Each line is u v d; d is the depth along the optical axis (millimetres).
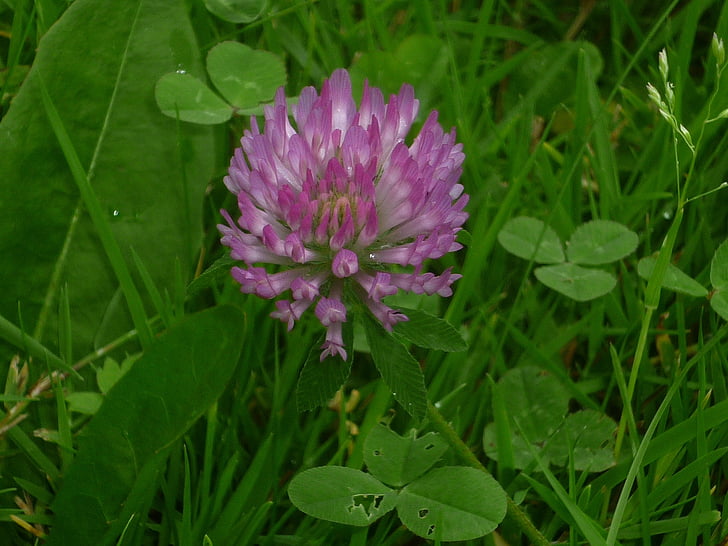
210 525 205
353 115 201
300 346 223
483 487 195
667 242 201
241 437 224
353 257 186
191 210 227
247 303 225
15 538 206
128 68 228
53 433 207
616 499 215
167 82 228
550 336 236
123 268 210
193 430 217
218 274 198
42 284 218
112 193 223
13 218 218
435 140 199
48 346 217
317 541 204
